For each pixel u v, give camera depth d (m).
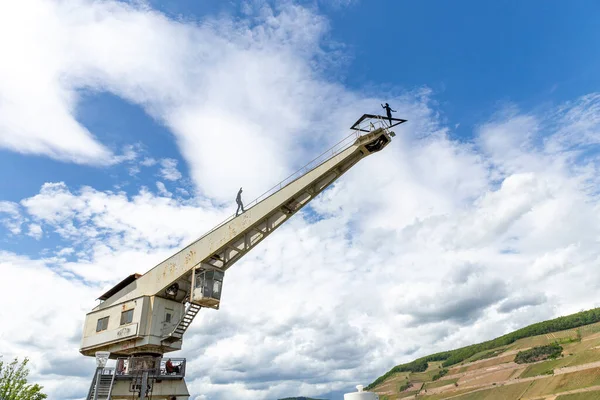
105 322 30.41
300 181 27.45
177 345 29.17
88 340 30.56
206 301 27.50
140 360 27.16
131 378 25.88
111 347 29.59
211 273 27.94
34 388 28.42
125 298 30.27
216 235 28.39
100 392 24.73
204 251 28.31
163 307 29.19
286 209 28.16
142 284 29.98
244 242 28.62
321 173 27.09
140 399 25.34
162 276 29.28
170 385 27.06
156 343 28.09
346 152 26.97
